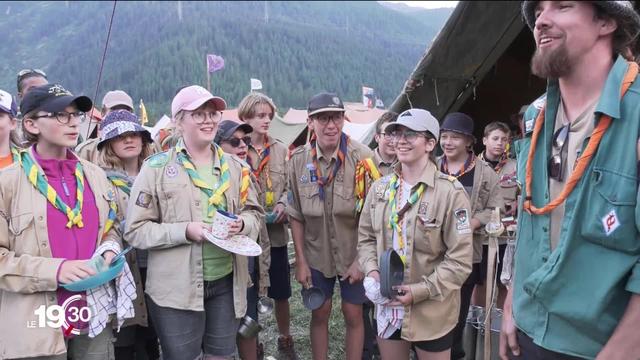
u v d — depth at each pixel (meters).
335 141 3.12
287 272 3.86
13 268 2.01
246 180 2.67
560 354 1.60
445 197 2.45
